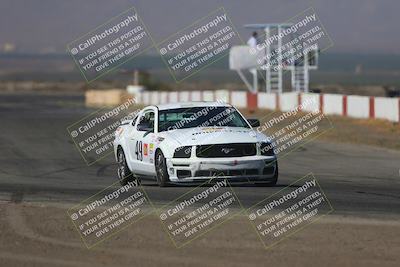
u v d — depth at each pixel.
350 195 31.95
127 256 21.44
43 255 21.64
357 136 64.00
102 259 21.16
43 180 40.25
